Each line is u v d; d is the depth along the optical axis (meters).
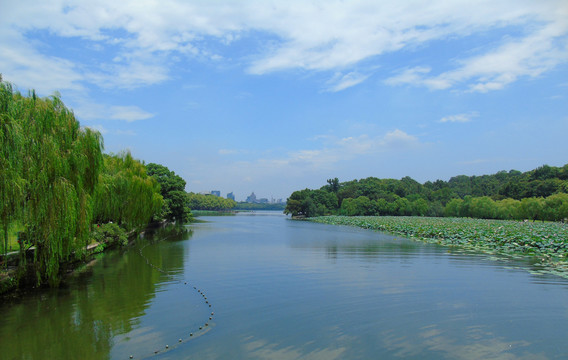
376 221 67.81
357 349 8.51
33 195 12.11
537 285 15.05
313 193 128.12
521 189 97.19
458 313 11.29
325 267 19.41
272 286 14.89
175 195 58.91
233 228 55.72
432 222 60.31
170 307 11.82
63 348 8.50
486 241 31.23
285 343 8.84
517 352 8.40
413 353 8.30
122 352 8.27
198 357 8.00
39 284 13.85
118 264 20.36
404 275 17.16
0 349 8.47
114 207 26.98
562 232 33.88
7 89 11.27
